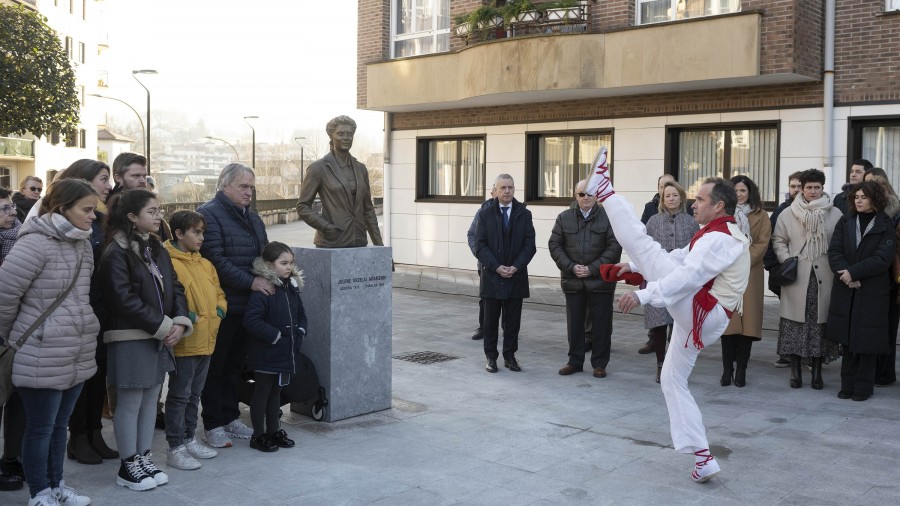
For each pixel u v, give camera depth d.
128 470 4.82
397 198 18.28
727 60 12.35
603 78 13.63
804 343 7.40
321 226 6.32
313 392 6.15
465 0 16.30
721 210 4.96
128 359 4.71
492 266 8.04
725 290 4.91
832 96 12.40
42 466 4.32
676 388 5.08
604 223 7.94
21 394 4.31
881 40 12.00
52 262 4.27
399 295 14.32
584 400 7.12
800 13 12.00
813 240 7.36
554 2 14.40
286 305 5.57
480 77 14.82
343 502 4.65
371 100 17.30
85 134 56.16
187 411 5.48
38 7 46.53
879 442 5.88
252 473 5.13
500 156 16.47
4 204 5.36
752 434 6.09
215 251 5.48
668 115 14.13
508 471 5.23
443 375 8.09
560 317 11.88
